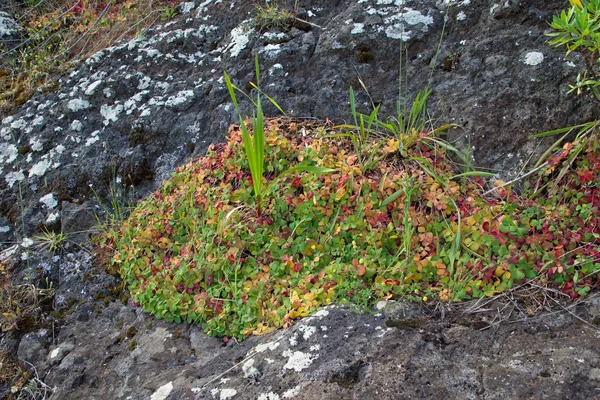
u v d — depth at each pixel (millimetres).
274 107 2633
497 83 2424
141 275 2375
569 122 2314
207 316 2197
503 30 2525
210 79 2785
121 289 2414
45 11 3596
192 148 2697
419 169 2344
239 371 1984
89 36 3311
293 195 2318
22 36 3438
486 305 2025
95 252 2541
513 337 1922
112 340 2256
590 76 2334
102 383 2148
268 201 2318
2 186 2783
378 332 1976
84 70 3020
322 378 1886
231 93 2260
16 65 3277
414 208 2240
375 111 2361
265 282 2170
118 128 2799
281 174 2230
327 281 2123
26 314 2383
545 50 2424
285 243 2230
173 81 2859
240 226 2270
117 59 2998
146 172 2721
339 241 2203
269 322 2104
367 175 2342
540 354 1861
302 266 2186
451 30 2604
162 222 2428
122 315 2332
